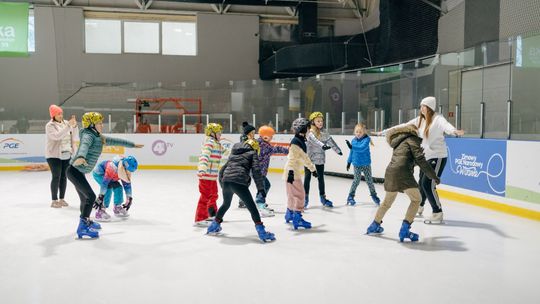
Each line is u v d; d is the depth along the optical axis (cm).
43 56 1653
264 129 582
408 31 1272
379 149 973
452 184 725
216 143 522
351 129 1135
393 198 454
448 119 882
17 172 1184
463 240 451
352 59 1429
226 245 428
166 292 301
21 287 312
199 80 1747
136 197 754
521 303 285
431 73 966
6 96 1638
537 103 705
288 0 1652
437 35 1159
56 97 1661
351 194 669
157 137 1294
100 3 1680
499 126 769
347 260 378
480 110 768
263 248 416
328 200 657
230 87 1416
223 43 1753
